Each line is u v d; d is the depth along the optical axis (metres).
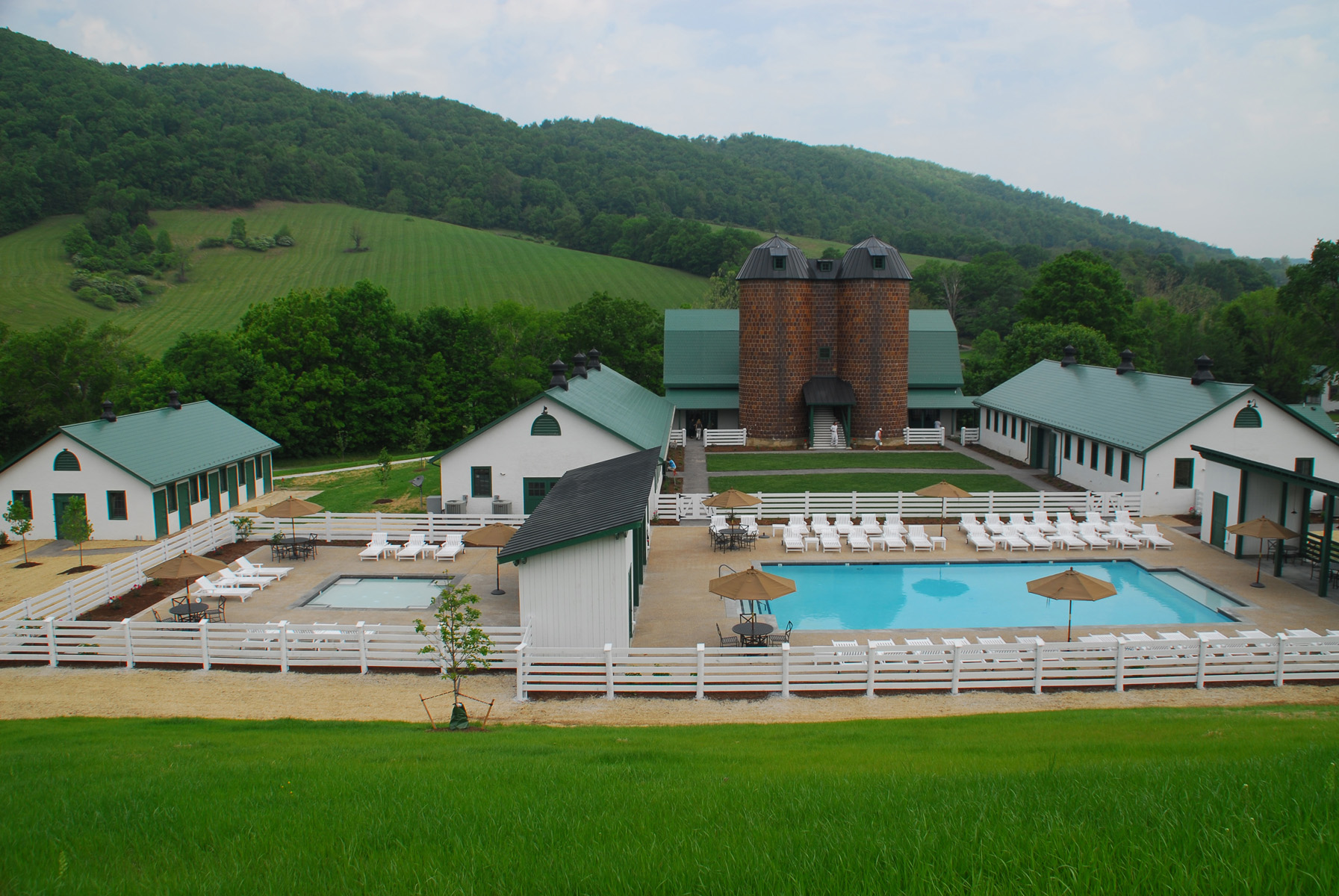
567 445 36.31
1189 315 96.75
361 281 74.00
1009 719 16.88
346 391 70.56
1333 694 18.98
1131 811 7.74
